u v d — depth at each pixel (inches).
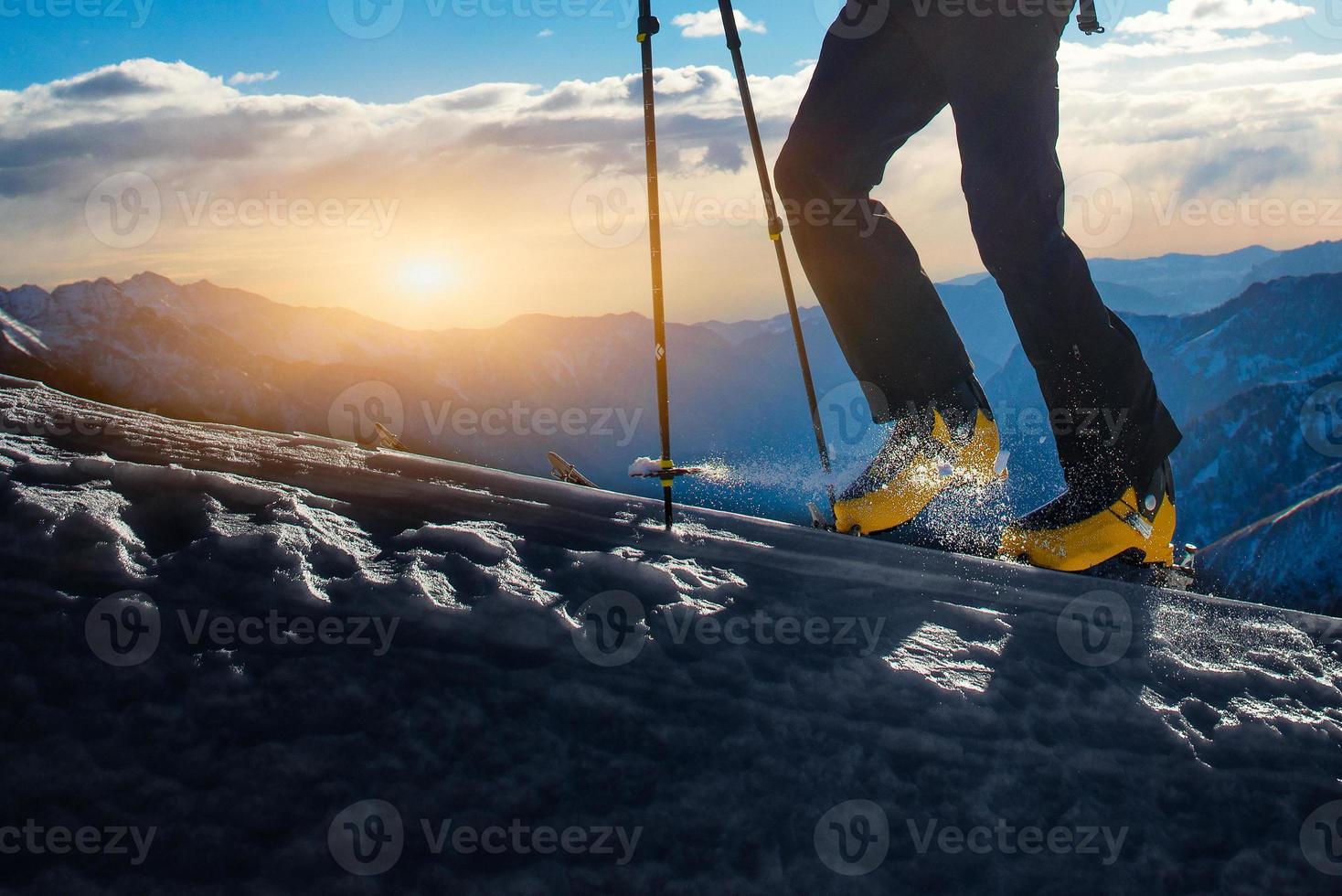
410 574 66.0
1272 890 49.4
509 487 93.8
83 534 65.2
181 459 90.4
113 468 78.0
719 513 92.9
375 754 50.1
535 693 56.1
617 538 81.0
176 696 52.0
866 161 98.0
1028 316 91.7
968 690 61.1
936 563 83.7
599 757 51.9
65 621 56.6
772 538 85.6
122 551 64.4
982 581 80.4
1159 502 96.3
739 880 45.6
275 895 42.0
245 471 88.3
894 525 102.0
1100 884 48.1
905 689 60.3
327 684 54.3
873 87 93.8
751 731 55.1
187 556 64.8
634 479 86.1
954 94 88.1
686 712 56.1
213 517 72.3
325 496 83.1
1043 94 87.8
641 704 56.3
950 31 85.9
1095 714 60.9
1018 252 88.7
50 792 45.9
